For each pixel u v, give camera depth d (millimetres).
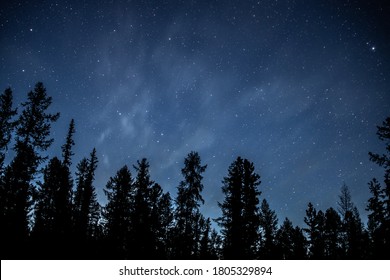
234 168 29125
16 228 20609
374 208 24641
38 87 26859
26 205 22797
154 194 27219
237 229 26406
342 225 34531
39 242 21031
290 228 40500
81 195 31703
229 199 27578
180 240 27766
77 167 34438
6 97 25469
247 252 26516
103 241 24609
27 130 25266
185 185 30625
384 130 22797
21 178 23734
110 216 26156
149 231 25250
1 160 22609
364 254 32219
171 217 28781
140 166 28125
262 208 38719
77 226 26203
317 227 35250
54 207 26797
